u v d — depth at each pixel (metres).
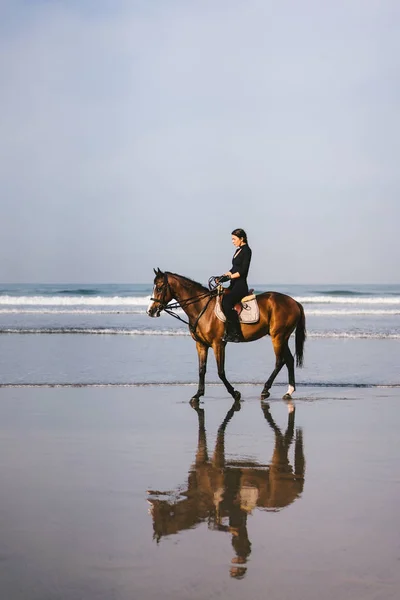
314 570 3.95
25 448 7.23
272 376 11.20
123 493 5.55
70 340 20.44
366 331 23.64
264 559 4.11
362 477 6.13
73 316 30.45
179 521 4.82
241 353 18.19
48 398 10.76
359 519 4.88
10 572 3.88
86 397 10.92
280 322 11.20
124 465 6.54
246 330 11.00
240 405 10.44
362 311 34.16
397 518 4.91
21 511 5.02
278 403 10.64
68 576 3.83
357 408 10.16
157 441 7.70
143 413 9.58
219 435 8.12
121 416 9.29
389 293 64.81
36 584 3.72
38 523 4.74
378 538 4.48
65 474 6.15
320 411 9.89
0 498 5.36
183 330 23.39
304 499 5.41
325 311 34.69
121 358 16.33
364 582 3.78
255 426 8.72
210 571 3.92
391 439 7.90
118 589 3.68
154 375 13.69
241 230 10.88
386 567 3.99
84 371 14.10
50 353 17.14
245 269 10.82
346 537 4.50
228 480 6.01
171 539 4.45
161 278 11.04
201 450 7.27
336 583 3.77
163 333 22.62
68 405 10.12
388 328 25.12
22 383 12.41
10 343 19.44
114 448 7.29
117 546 4.30
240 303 10.91
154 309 11.03
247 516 4.95
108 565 4.00
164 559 4.09
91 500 5.34
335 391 11.95
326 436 8.09
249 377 13.74
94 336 21.84
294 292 66.12
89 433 8.09
